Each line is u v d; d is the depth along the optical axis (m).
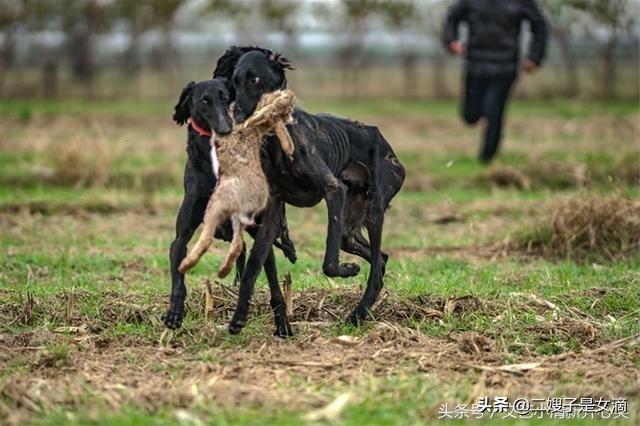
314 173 9.81
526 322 10.78
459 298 11.25
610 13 34.16
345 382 9.02
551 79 40.62
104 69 45.56
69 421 8.11
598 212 14.70
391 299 11.30
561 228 14.78
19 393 8.56
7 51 36.25
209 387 8.70
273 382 8.98
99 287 12.41
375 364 9.43
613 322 10.88
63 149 20.44
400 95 38.62
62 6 36.66
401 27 39.22
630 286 12.32
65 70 44.34
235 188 9.05
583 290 12.10
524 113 31.95
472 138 26.56
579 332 10.57
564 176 20.14
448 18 22.05
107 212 18.05
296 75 43.03
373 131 11.08
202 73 42.81
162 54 42.41
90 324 10.66
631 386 8.91
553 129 27.23
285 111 9.29
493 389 9.01
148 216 17.80
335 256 9.84
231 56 10.17
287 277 10.60
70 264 14.05
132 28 39.00
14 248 14.98
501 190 19.95
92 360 9.60
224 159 9.20
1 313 10.98
